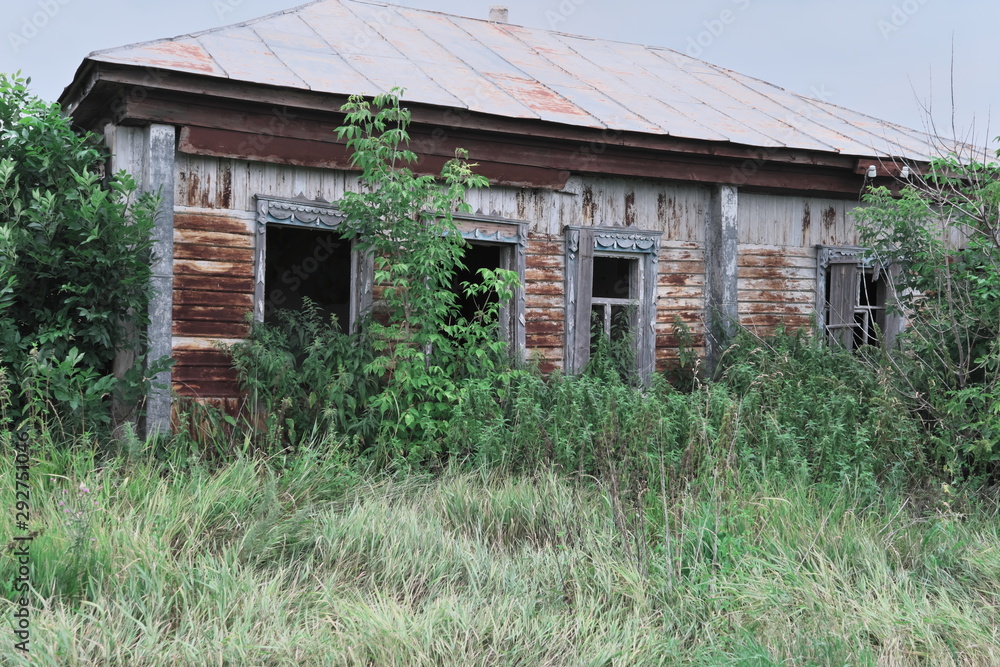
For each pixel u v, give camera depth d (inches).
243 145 285.9
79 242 254.5
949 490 226.1
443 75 357.7
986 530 214.5
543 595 175.5
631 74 457.7
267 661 143.4
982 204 268.5
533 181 339.9
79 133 321.1
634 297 371.9
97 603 152.2
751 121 414.0
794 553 188.1
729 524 201.8
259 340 282.5
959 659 153.4
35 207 243.0
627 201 366.3
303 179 303.1
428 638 148.0
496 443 256.1
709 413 271.6
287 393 276.2
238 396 285.6
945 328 284.8
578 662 146.5
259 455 248.1
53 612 149.3
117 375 275.1
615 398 281.4
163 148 272.4
